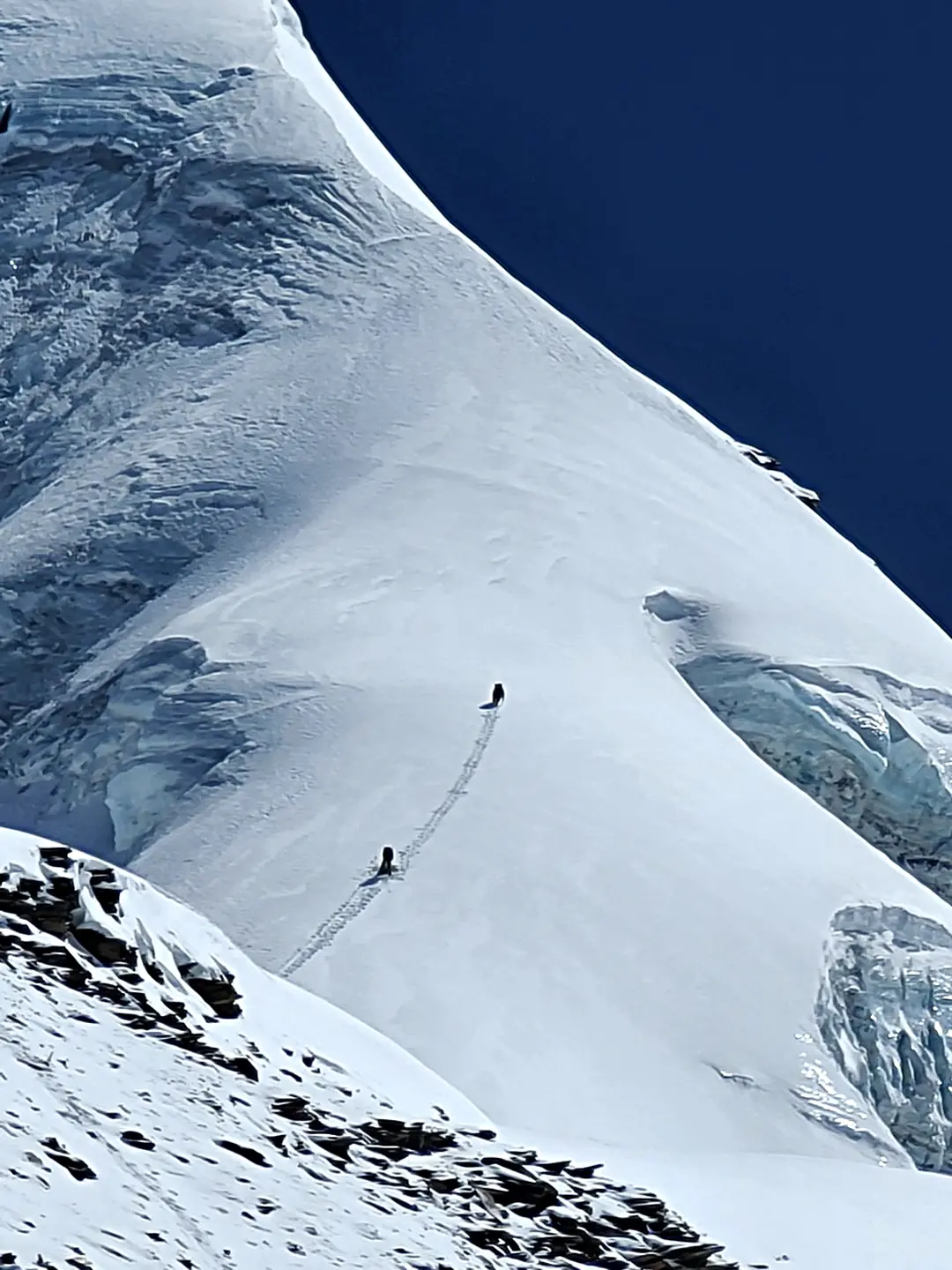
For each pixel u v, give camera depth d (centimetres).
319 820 6206
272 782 6581
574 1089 4744
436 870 5803
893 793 8056
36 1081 1338
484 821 6150
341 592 8462
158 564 9412
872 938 6016
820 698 8088
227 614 8169
